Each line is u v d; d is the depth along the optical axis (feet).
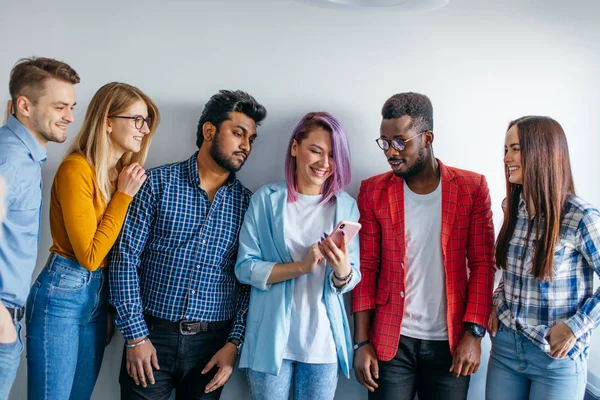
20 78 5.23
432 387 6.26
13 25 6.72
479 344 6.08
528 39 7.06
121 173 5.76
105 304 6.18
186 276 5.98
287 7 6.88
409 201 6.27
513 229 5.90
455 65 7.04
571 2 7.05
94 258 5.53
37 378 5.67
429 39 7.00
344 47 6.95
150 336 5.98
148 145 6.28
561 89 7.11
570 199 5.60
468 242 6.32
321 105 6.97
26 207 5.19
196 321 5.98
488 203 6.26
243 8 6.84
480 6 7.00
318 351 5.84
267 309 5.92
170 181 6.04
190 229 6.04
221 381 5.99
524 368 5.80
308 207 6.13
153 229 6.04
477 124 7.09
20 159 5.12
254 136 6.31
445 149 7.10
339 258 5.58
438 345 6.15
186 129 6.89
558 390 5.63
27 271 5.33
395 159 5.98
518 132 5.66
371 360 6.26
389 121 5.94
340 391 7.10
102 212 5.78
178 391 6.29
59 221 5.71
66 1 6.71
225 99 6.13
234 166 6.15
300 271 5.74
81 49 6.76
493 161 7.13
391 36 6.97
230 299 6.34
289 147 6.22
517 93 7.09
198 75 6.86
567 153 5.61
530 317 5.74
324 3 6.31
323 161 5.91
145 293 6.06
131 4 6.76
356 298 6.37
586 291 5.68
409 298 6.21
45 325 5.63
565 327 5.45
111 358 6.86
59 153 6.81
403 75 7.00
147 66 6.81
